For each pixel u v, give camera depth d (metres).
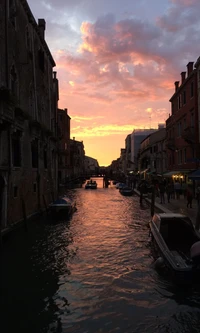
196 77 22.22
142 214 20.14
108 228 15.52
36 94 19.89
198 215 11.88
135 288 7.82
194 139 22.27
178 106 28.50
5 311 6.75
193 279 7.33
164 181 31.05
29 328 6.06
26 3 16.69
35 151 19.17
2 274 8.95
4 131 13.22
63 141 57.53
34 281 8.41
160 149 40.06
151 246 11.62
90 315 6.54
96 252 11.09
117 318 6.40
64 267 9.52
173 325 6.11
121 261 9.99
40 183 20.31
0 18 12.80
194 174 18.39
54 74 29.45
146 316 6.46
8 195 13.68
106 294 7.52
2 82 12.96
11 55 14.45
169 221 10.52
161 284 7.98
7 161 13.64
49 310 6.77
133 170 70.38
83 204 27.41
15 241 12.81
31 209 17.94
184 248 9.37
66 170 60.84
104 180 59.06
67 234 14.13
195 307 6.79
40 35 21.09
